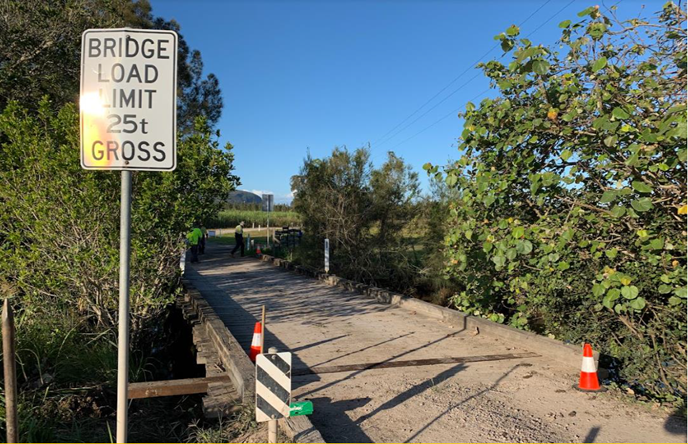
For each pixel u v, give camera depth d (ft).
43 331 22.31
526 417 17.15
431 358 24.27
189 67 89.25
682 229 20.30
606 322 24.67
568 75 21.29
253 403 16.98
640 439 15.52
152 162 9.97
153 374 27.17
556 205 24.58
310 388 19.93
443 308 34.24
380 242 56.75
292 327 31.37
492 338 28.40
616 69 19.45
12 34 39.75
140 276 24.79
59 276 23.47
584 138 20.21
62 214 22.71
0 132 27.30
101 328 25.49
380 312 36.76
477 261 27.66
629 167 19.19
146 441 17.80
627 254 21.16
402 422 16.60
